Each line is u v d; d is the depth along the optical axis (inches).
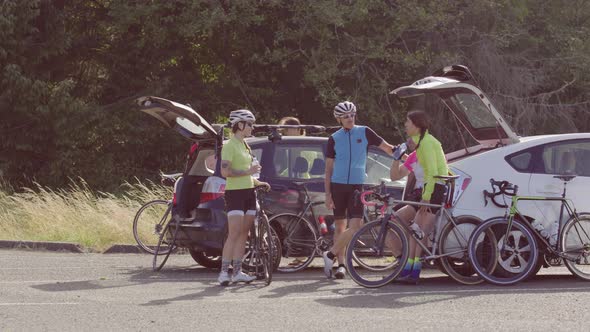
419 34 1087.6
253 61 1069.8
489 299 365.1
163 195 693.9
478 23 1114.7
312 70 1008.9
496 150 433.7
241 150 417.4
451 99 448.5
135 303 353.7
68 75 1116.5
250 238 426.9
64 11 1059.3
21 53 1015.6
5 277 437.7
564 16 1179.9
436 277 451.5
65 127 998.4
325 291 393.4
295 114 1118.4
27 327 299.4
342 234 440.5
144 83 1104.2
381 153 492.4
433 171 416.5
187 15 1002.7
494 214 424.2
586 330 294.2
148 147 1088.8
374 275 415.5
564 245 426.0
